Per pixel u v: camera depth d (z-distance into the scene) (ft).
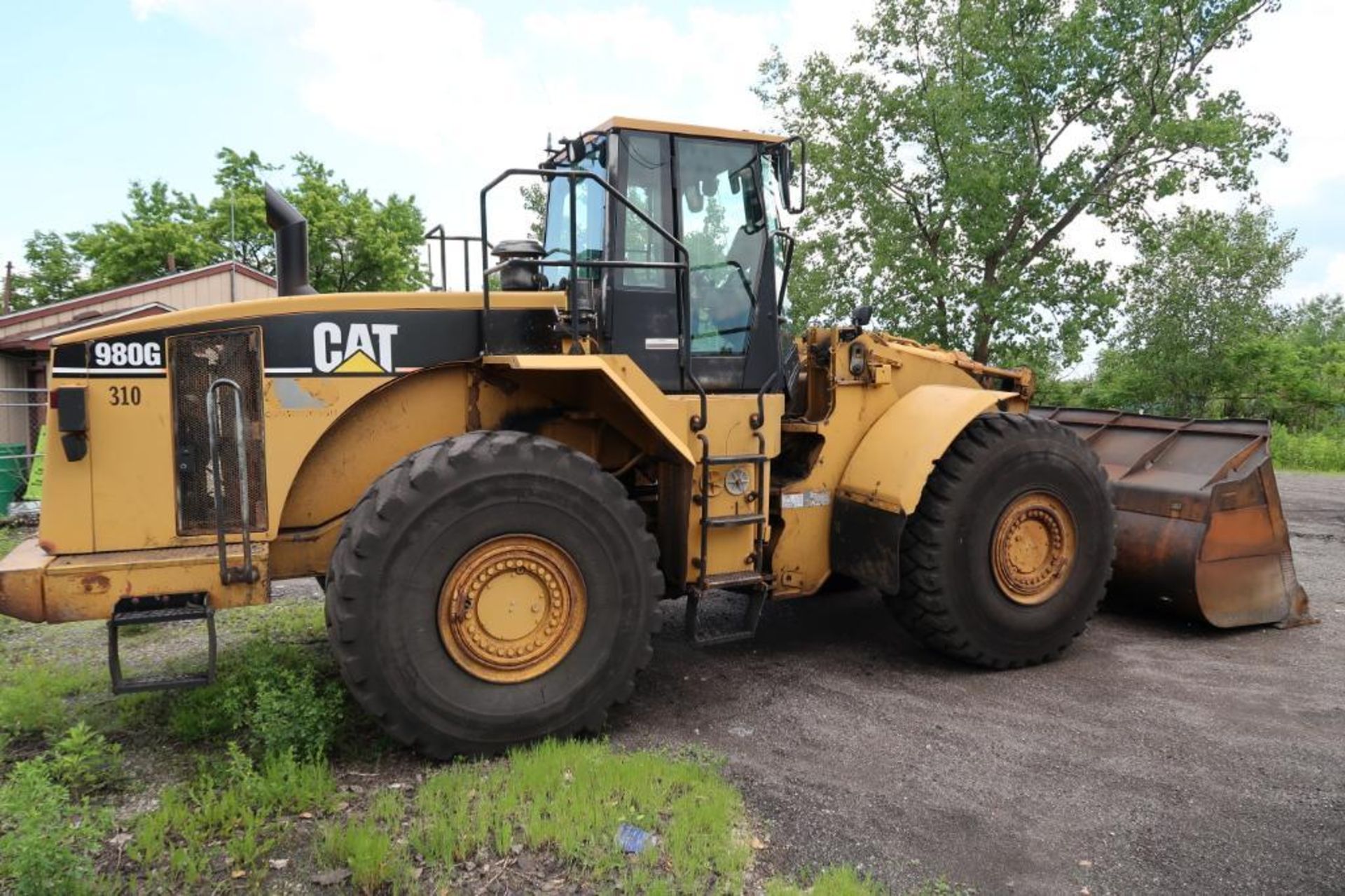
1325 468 53.21
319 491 12.55
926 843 9.49
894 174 54.70
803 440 15.84
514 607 11.41
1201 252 64.08
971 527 14.52
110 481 11.20
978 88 50.26
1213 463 17.62
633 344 13.58
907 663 15.47
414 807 9.97
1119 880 8.89
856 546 14.92
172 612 10.87
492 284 13.74
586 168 14.48
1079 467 15.30
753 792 10.57
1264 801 10.46
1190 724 12.71
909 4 51.75
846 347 15.43
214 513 11.62
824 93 54.85
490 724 11.14
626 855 8.96
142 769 10.96
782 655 15.90
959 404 14.70
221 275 48.75
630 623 12.01
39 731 12.21
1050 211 50.49
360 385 12.10
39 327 43.57
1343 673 14.89
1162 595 17.33
